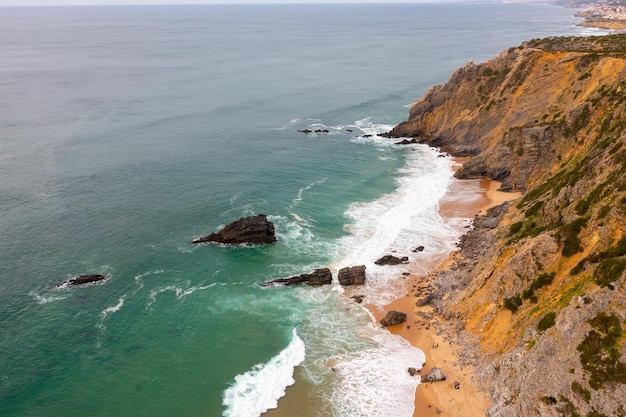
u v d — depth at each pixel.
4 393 47.62
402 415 44.62
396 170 104.88
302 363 51.62
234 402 46.78
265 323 58.03
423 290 62.88
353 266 67.50
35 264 68.44
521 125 102.62
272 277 66.81
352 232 78.19
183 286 64.81
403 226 79.62
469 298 56.09
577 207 52.41
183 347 54.19
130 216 82.75
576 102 94.56
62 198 89.00
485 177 97.81
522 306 48.72
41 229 77.69
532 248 50.03
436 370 48.50
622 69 85.31
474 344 50.75
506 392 42.47
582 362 37.53
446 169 104.75
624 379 34.97
